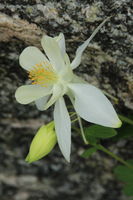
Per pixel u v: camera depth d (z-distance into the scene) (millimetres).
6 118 431
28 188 486
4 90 404
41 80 338
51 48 329
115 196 477
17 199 490
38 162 464
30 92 335
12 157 464
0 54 378
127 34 346
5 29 359
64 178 474
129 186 401
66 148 332
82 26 348
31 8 346
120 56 358
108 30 346
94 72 377
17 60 381
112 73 371
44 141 340
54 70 339
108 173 462
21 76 392
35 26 354
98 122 321
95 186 475
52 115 420
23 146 455
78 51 333
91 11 341
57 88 338
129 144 430
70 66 332
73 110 406
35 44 368
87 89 329
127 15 339
